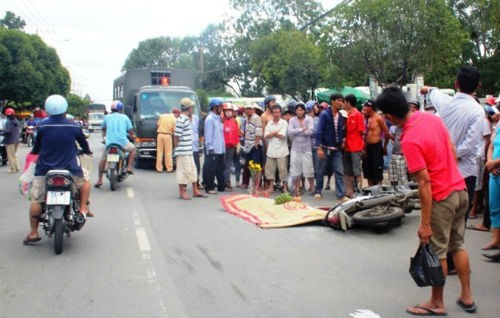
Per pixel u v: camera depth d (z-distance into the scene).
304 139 11.94
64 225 7.43
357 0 23.06
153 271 6.48
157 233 8.46
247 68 65.19
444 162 5.02
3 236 8.37
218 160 12.87
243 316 5.07
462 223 5.20
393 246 7.64
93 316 5.11
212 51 67.50
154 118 18.25
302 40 36.06
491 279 6.17
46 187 7.30
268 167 12.49
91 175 16.78
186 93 18.91
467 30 33.69
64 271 6.52
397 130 11.19
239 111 16.33
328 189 13.27
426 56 22.19
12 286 6.00
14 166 18.19
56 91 51.31
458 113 6.41
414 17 21.77
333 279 6.16
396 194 8.76
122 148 13.61
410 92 17.94
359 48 23.16
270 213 9.64
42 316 5.12
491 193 7.23
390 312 5.16
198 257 7.07
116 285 5.99
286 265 6.70
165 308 5.29
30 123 34.19
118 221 9.41
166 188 13.75
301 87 35.19
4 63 43.19
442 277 4.90
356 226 8.79
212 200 11.76
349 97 11.08
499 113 9.38
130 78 21.86
